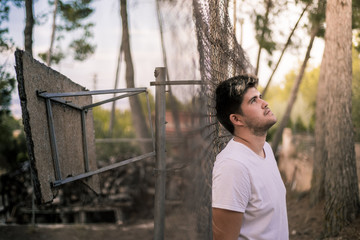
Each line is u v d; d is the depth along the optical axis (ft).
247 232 4.30
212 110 5.22
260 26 17.85
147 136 27.58
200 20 4.69
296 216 15.69
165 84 6.76
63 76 7.39
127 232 17.99
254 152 4.48
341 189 13.01
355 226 12.61
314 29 17.71
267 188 4.30
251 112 4.46
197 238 6.88
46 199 5.81
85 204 21.27
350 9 13.41
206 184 6.09
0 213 20.30
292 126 35.17
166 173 7.15
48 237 15.90
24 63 5.36
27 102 5.33
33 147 5.40
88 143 8.98
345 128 13.15
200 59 4.65
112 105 29.63
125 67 21.20
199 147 5.15
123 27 18.17
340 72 13.42
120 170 23.80
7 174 20.89
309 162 21.59
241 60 7.96
